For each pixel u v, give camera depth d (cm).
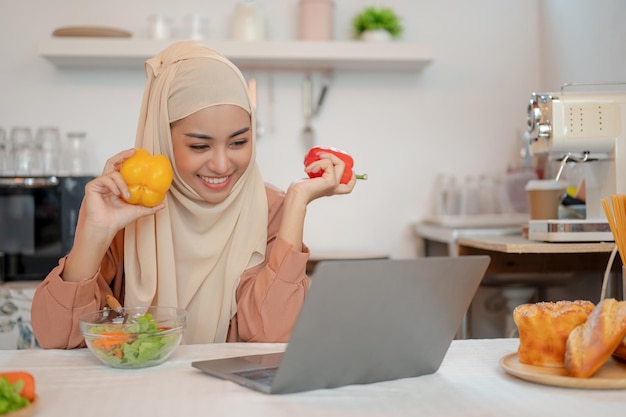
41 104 315
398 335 100
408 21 330
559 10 307
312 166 153
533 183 228
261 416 86
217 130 148
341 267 89
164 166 137
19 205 267
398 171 332
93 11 317
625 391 97
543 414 87
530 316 107
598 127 196
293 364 94
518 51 334
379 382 103
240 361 112
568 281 254
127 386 100
